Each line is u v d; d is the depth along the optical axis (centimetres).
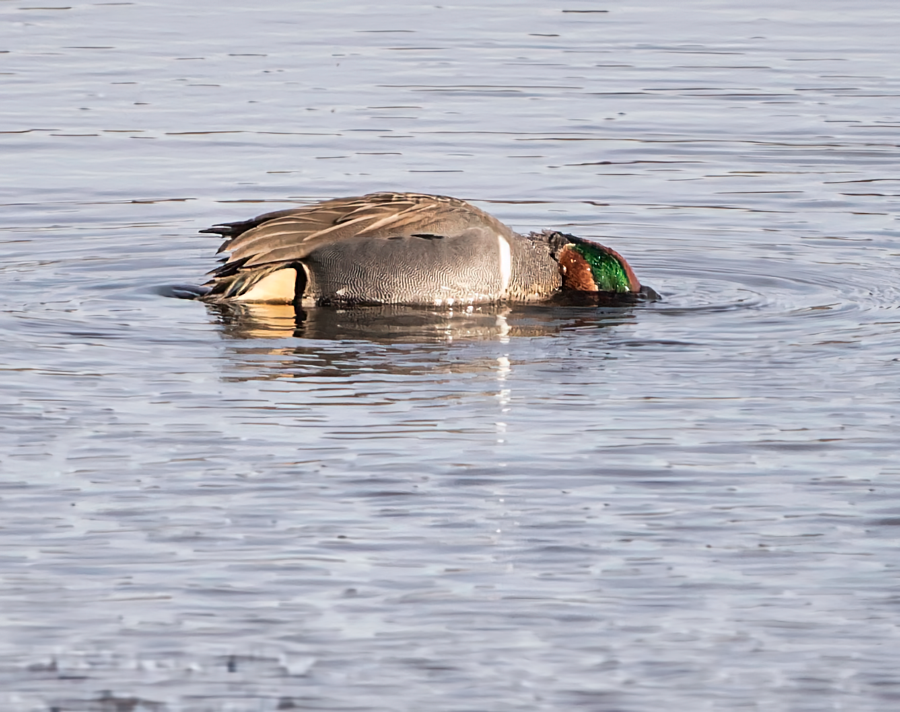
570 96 2823
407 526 1012
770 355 1484
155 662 822
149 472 1112
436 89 2866
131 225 2083
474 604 895
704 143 2525
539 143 2525
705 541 992
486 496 1071
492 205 2198
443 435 1213
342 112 2700
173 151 2461
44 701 780
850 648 846
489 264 1730
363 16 3538
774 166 2394
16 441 1182
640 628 868
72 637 848
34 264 1873
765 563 956
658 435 1218
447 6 3656
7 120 2620
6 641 843
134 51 3148
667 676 812
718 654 838
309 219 1738
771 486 1095
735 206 2186
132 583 919
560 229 2083
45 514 1023
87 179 2302
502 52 3173
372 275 1706
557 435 1216
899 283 1802
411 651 838
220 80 2914
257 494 1069
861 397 1329
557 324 1634
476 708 778
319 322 1631
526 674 813
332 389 1354
